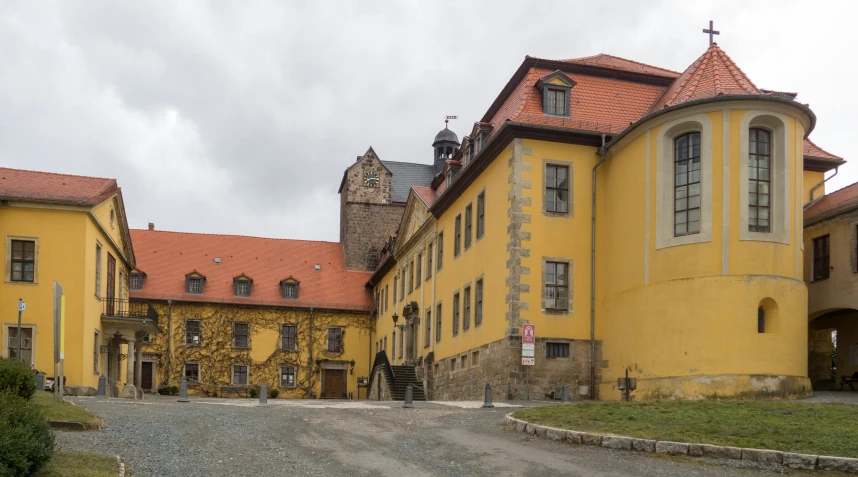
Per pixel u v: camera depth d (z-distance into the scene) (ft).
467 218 129.39
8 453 37.27
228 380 197.16
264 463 48.80
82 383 110.01
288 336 204.13
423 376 146.72
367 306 210.18
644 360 93.20
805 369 87.66
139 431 59.88
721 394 84.64
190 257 209.56
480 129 123.03
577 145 107.55
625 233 100.07
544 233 105.09
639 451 52.34
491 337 111.04
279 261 216.54
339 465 48.85
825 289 99.09
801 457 47.14
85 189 118.21
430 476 46.16
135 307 193.57
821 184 111.55
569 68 115.65
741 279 86.22
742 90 94.22
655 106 111.65
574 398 102.32
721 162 88.63
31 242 111.45
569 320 104.01
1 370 66.59
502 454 52.65
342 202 238.89
